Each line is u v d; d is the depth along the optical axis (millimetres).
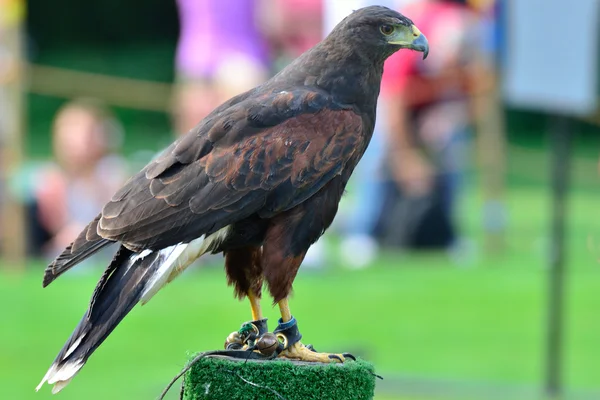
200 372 6715
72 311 14047
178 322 13508
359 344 12492
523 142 36781
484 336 13312
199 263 16922
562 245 12094
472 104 21609
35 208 17656
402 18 7836
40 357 12156
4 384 11305
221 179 7234
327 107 7621
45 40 40500
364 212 18656
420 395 11195
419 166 18469
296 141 7418
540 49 12219
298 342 7230
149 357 12133
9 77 18531
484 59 19391
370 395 6898
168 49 40438
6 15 18578
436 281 16250
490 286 15922
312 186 7402
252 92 7809
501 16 14656
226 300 14742
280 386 6699
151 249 7062
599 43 30391
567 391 11641
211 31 17312
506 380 11789
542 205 25375
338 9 17234
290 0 19062
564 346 13375
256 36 17516
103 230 7035
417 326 13469
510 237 20594
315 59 7840
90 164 17516
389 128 18359
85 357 6582
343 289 15617
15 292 15141
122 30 40719
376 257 18250
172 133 32562
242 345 7426
